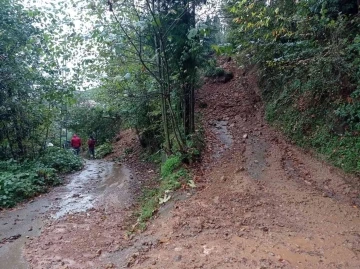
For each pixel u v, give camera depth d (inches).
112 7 252.8
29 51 395.9
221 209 203.5
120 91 403.9
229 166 286.7
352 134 259.8
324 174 247.4
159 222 207.3
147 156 552.1
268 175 257.1
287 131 348.2
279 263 139.5
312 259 141.8
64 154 513.7
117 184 386.6
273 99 430.9
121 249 182.2
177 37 285.0
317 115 312.8
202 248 159.0
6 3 373.4
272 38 375.9
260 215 190.5
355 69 258.7
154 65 301.1
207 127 418.9
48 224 246.8
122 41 267.4
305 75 347.6
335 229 169.3
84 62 305.4
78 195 337.7
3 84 385.1
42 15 342.0
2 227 242.2
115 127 891.4
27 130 456.8
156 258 157.0
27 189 327.0
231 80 595.8
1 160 434.0
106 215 264.7
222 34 526.9
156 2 276.1
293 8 333.1
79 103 826.8
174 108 341.7
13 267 174.2
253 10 336.5
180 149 304.2
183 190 247.4
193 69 304.5
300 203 204.4
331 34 279.4
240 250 153.2
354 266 135.1
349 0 310.5
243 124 421.4
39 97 423.2
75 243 202.5
